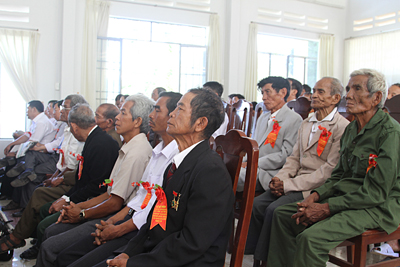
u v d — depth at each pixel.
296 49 8.93
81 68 6.71
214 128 1.26
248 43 8.06
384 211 1.46
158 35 7.48
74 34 6.57
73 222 1.74
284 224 1.66
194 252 1.04
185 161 1.19
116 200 1.69
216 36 7.70
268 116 2.47
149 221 1.24
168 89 9.90
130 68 9.35
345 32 9.37
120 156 1.85
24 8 6.40
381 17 8.54
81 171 2.10
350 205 1.47
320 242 1.39
